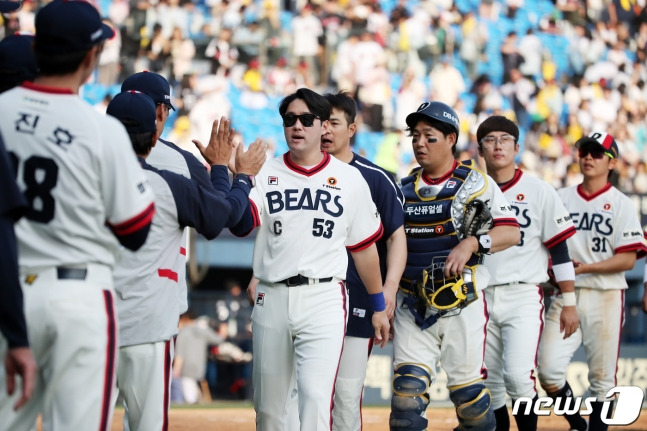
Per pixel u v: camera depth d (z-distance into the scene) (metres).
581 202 27.67
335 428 19.89
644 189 64.50
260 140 17.28
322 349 17.27
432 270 19.95
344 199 17.81
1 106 11.89
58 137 11.70
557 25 68.06
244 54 62.56
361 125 61.19
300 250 17.59
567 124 65.00
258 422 18.20
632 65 68.75
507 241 20.39
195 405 38.66
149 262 15.14
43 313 11.46
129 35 60.84
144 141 14.89
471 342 20.06
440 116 20.00
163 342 15.46
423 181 20.62
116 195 11.88
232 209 16.19
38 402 11.96
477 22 66.19
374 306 18.53
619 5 69.75
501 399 23.78
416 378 19.97
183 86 59.44
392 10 65.19
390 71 63.75
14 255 10.55
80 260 11.73
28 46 14.86
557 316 26.08
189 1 62.28
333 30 63.75
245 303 51.16
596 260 27.45
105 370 11.75
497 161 23.86
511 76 65.25
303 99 17.80
